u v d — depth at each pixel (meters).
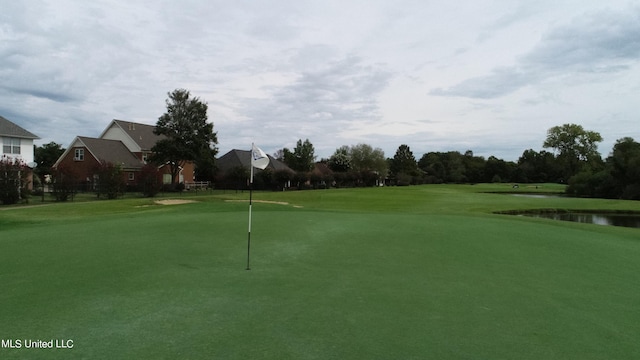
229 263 7.66
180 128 48.72
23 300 5.39
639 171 51.12
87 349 3.95
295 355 3.92
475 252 9.25
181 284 6.22
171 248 8.88
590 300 6.01
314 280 6.63
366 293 6.01
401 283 6.60
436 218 15.83
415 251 9.18
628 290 6.60
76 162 49.00
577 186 62.38
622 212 30.70
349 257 8.41
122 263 7.48
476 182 118.31
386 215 16.89
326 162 100.75
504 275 7.32
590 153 101.56
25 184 26.64
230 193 45.16
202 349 3.99
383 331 4.59
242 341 4.21
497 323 4.96
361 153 94.19
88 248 8.80
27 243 9.33
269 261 7.89
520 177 113.88
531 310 5.49
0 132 33.97
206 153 53.16
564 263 8.48
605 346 4.37
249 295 5.77
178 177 57.50
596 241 11.62
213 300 5.51
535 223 15.62
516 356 4.07
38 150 68.94
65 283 6.18
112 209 21.28
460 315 5.20
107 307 5.16
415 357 3.96
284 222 13.26
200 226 12.07
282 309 5.23
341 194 43.12
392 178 106.31
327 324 4.75
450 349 4.18
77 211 19.80
